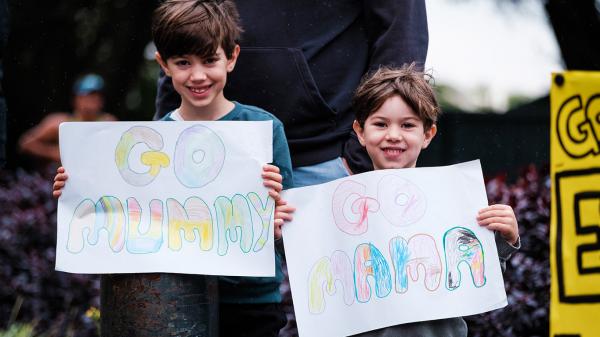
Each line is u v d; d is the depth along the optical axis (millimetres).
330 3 5648
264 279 5035
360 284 4734
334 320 4730
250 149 4723
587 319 4402
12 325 8180
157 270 4590
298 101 5543
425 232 4727
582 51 12289
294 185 5578
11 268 8992
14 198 9625
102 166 4754
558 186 4473
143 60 15359
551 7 12156
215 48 4809
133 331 4566
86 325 8453
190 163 4734
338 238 4781
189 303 4602
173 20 4781
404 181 4773
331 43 5652
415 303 4664
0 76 5949
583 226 4434
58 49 14859
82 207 4734
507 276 7480
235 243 4684
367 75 5523
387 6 5527
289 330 7629
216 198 4711
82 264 4656
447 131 15844
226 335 5078
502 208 4668
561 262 4438
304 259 4770
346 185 4805
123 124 4746
